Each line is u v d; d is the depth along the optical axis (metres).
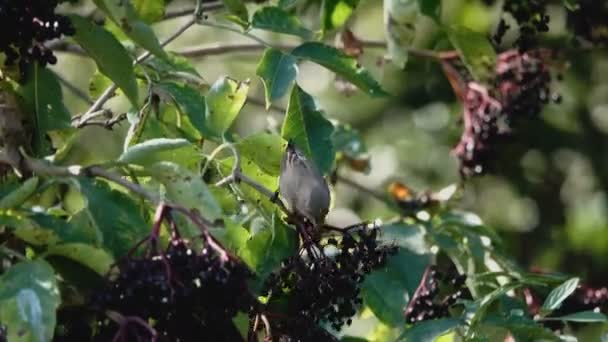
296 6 9.10
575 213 12.38
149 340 4.91
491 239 7.76
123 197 5.30
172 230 5.06
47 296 4.87
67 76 12.87
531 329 6.48
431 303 7.17
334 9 7.74
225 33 12.48
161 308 4.93
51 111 6.10
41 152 6.05
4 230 5.31
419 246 7.40
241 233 5.94
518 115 8.75
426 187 12.20
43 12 5.66
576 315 6.79
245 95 6.50
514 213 12.27
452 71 8.94
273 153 6.23
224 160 6.28
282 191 5.95
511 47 9.41
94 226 5.16
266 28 6.77
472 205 12.19
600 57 12.17
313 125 6.71
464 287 7.49
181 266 4.96
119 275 5.04
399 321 7.05
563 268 12.41
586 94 12.27
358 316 7.76
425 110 12.40
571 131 12.23
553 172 12.30
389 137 12.45
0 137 5.88
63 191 6.63
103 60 6.11
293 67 6.62
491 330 6.57
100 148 11.04
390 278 7.12
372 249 5.92
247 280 5.50
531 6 8.42
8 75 6.09
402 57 7.75
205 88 7.14
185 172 5.36
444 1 10.82
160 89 6.65
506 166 12.19
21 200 5.31
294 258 5.86
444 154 12.25
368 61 12.21
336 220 11.62
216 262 4.99
